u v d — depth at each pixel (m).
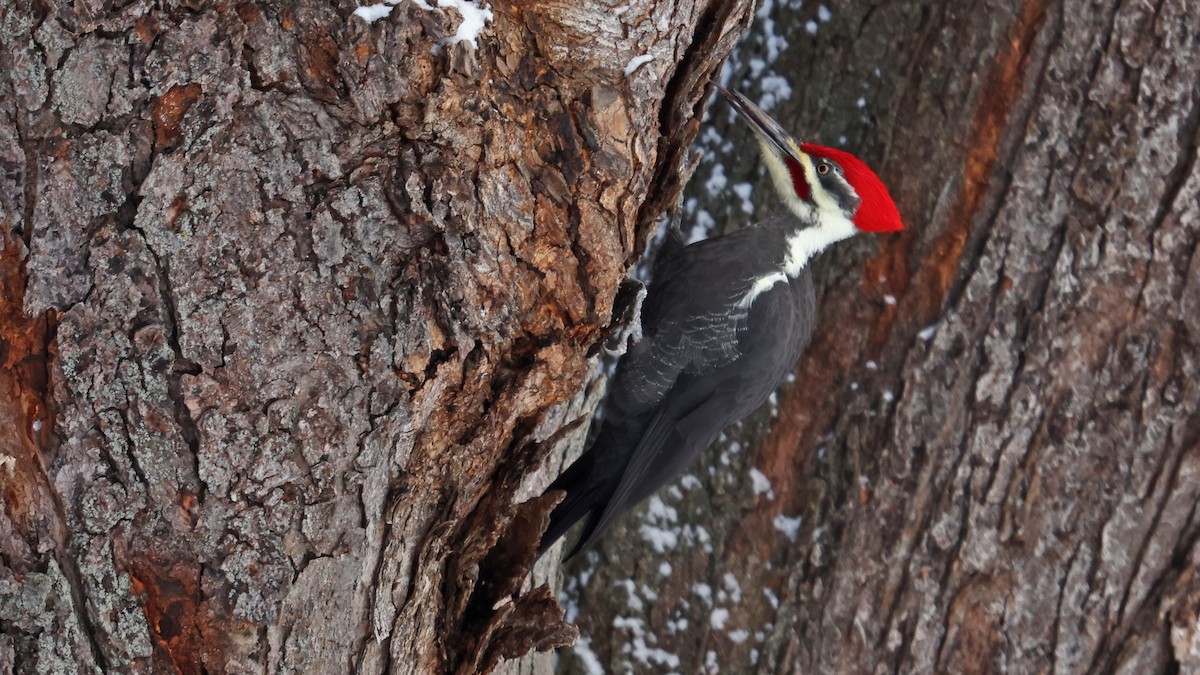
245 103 5.71
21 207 5.60
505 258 6.25
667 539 9.70
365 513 6.10
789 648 9.38
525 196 6.27
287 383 5.83
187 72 5.64
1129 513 8.91
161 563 5.76
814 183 9.41
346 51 5.76
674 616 9.61
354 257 5.91
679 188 7.58
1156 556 8.92
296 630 5.98
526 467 7.00
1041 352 8.97
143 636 5.78
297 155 5.79
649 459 9.41
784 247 9.52
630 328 8.11
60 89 5.56
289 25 5.72
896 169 9.37
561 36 6.22
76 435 5.66
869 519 9.23
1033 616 9.01
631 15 6.27
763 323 9.34
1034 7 9.02
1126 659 8.93
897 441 9.20
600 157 6.42
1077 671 8.98
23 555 5.69
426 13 5.78
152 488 5.73
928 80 9.31
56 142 5.59
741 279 9.44
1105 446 8.93
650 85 6.51
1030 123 8.99
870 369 9.36
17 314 5.62
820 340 9.55
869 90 9.55
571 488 9.22
